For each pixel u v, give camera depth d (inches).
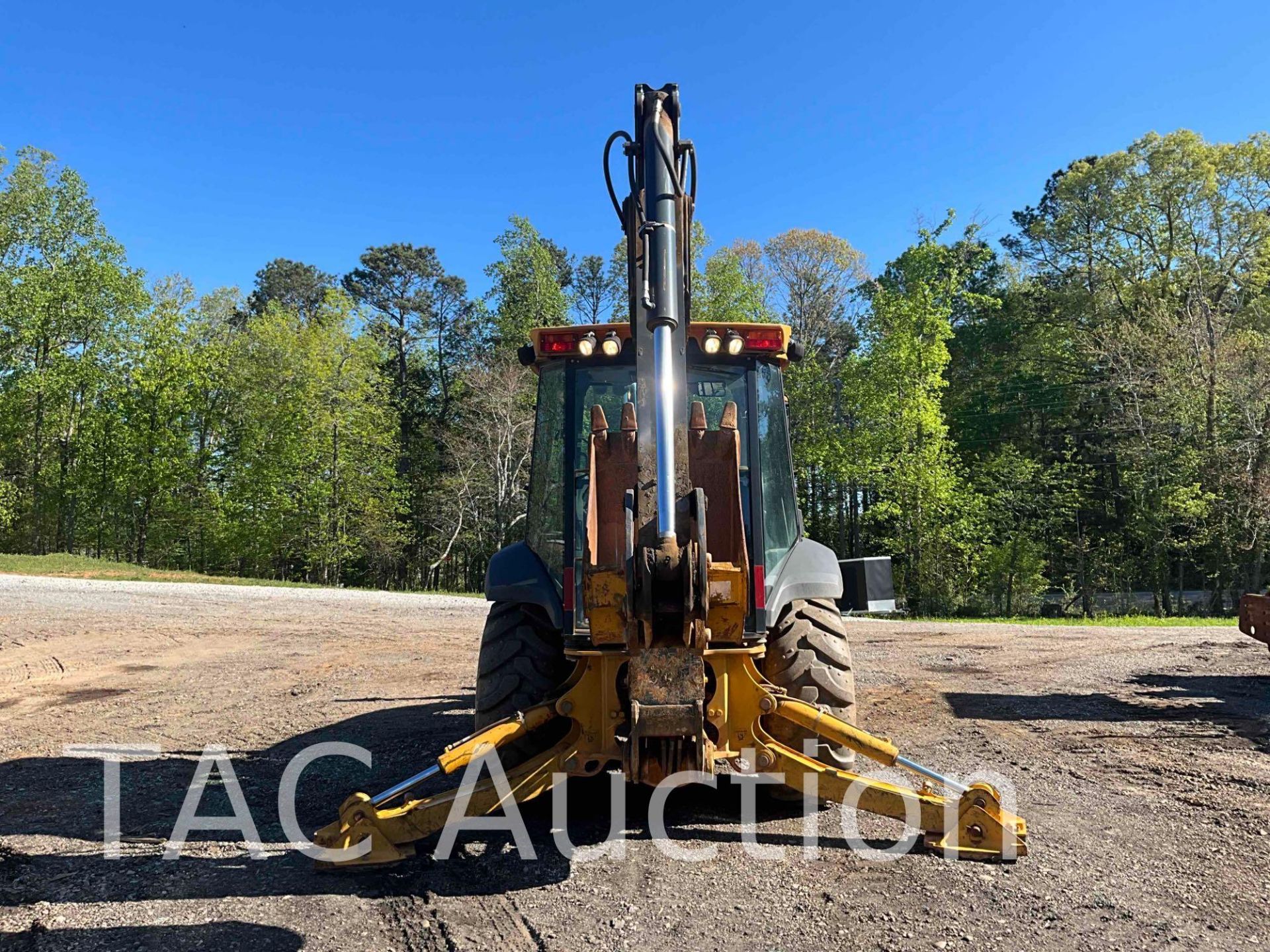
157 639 438.9
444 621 545.3
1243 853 137.1
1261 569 1088.2
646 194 139.0
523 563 166.6
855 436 1248.2
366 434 1460.4
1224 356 1049.5
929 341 1200.2
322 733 231.5
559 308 1546.5
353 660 369.7
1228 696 276.5
